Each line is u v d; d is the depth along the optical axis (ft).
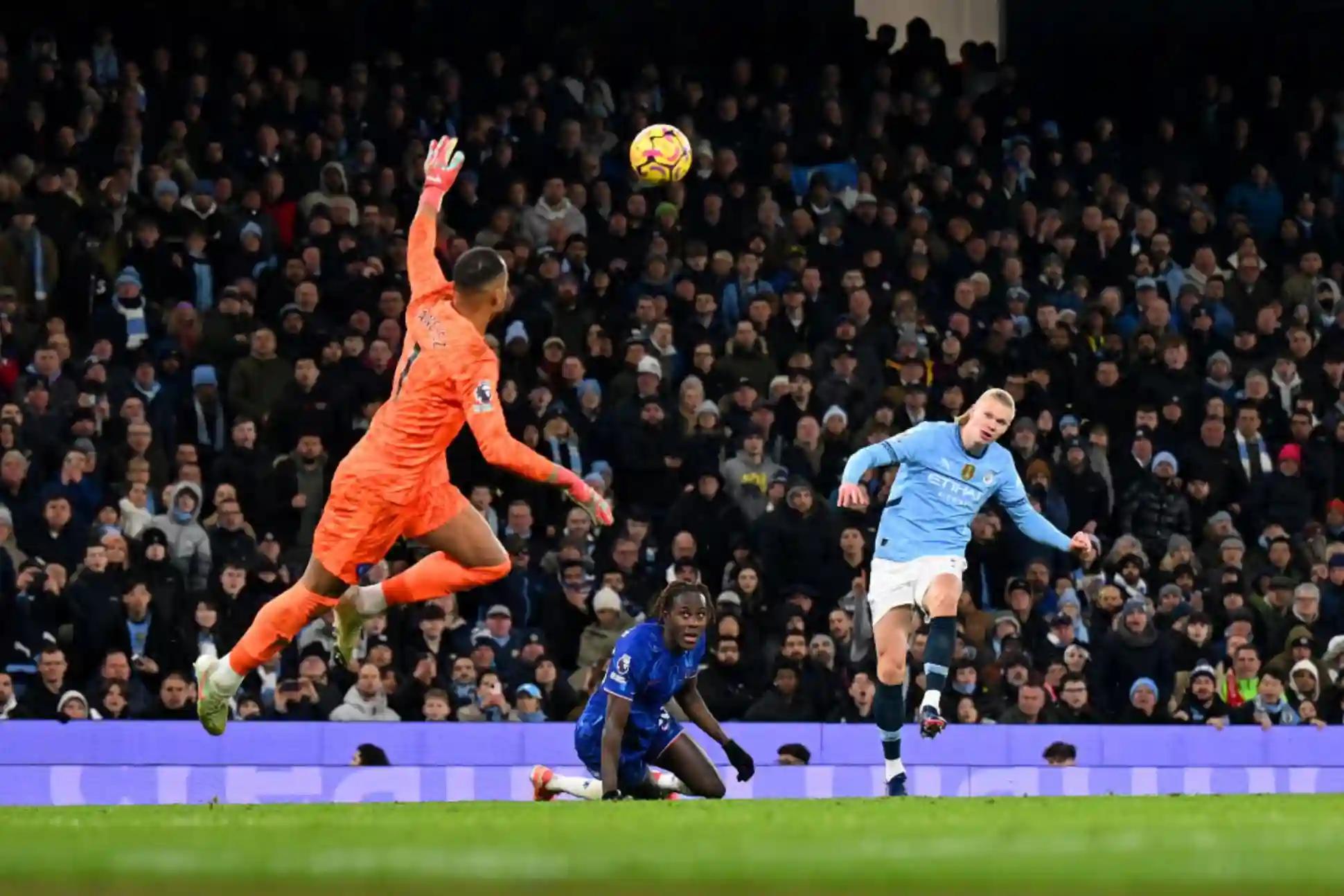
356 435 73.46
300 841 20.27
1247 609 73.20
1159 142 103.71
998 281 90.79
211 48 91.91
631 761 47.73
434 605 65.57
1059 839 20.18
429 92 91.66
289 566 68.13
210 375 73.82
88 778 57.62
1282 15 114.21
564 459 74.33
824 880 14.66
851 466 46.60
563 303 80.48
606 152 91.40
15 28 88.02
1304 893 13.66
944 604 46.26
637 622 68.08
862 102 100.73
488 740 61.05
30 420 68.44
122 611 62.13
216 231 79.10
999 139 101.86
